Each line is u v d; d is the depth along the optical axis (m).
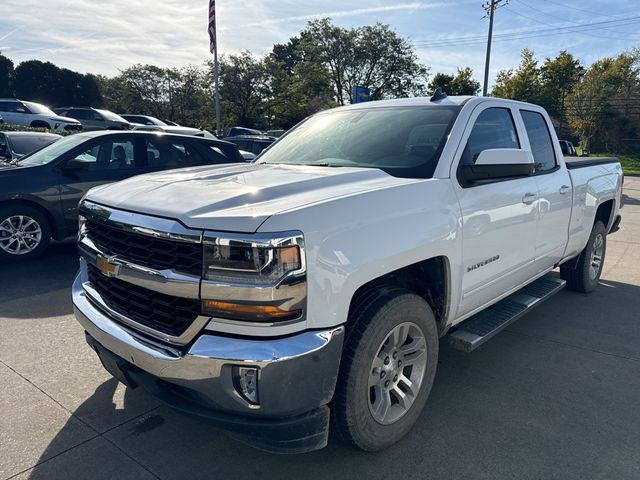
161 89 48.97
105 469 2.54
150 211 2.29
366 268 2.31
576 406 3.19
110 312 2.56
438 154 3.02
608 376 3.61
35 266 6.18
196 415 2.20
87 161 6.66
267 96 47.34
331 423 2.49
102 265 2.53
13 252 6.30
